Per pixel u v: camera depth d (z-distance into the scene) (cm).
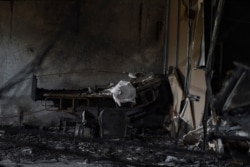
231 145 608
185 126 773
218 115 610
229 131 594
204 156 596
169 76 853
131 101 748
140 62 895
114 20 889
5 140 698
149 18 895
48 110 808
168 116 857
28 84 871
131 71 892
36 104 870
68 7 879
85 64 884
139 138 780
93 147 667
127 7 891
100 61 888
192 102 743
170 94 862
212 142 620
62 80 880
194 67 728
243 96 588
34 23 870
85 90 857
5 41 865
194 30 743
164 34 894
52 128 861
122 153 630
